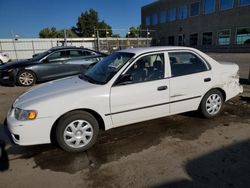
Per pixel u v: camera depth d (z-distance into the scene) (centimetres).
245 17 2695
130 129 415
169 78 386
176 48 406
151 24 4753
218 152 323
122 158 318
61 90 346
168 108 393
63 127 324
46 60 849
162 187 254
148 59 379
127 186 257
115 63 390
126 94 351
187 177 269
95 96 334
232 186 251
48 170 296
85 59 887
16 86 852
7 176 285
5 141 384
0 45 3219
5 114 528
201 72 418
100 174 282
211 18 3191
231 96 462
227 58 1792
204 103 432
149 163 302
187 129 406
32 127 309
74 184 265
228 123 427
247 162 296
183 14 3756
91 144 345
